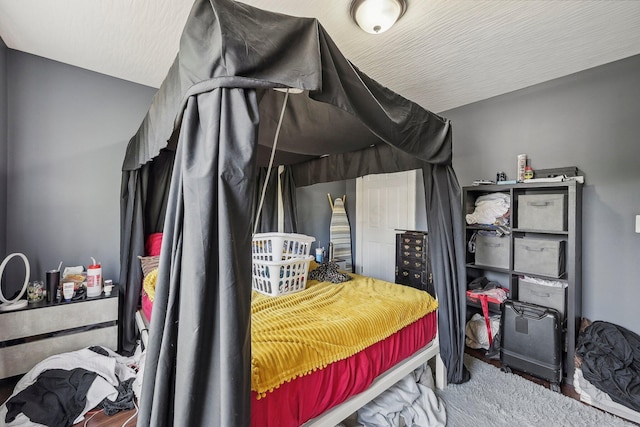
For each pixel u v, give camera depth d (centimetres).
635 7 164
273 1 159
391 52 210
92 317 212
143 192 233
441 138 175
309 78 92
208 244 78
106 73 250
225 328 75
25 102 220
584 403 186
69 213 239
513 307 224
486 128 291
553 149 249
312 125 184
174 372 84
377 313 162
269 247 212
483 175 293
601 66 227
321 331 136
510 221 245
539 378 214
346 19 175
